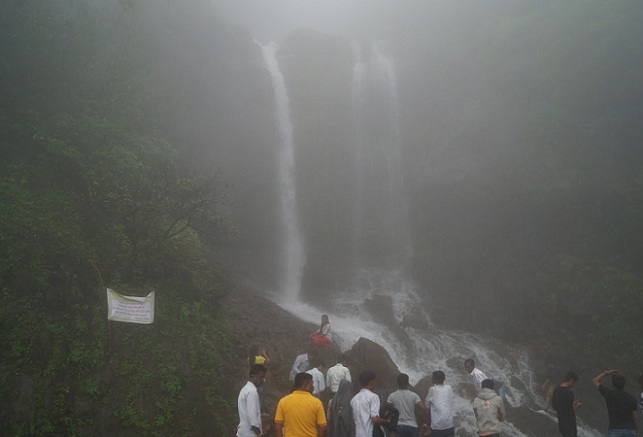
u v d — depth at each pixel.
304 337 13.72
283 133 22.95
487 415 7.91
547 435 12.15
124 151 12.66
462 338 16.11
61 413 8.42
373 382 7.43
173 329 10.44
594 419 13.52
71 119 12.89
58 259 10.20
